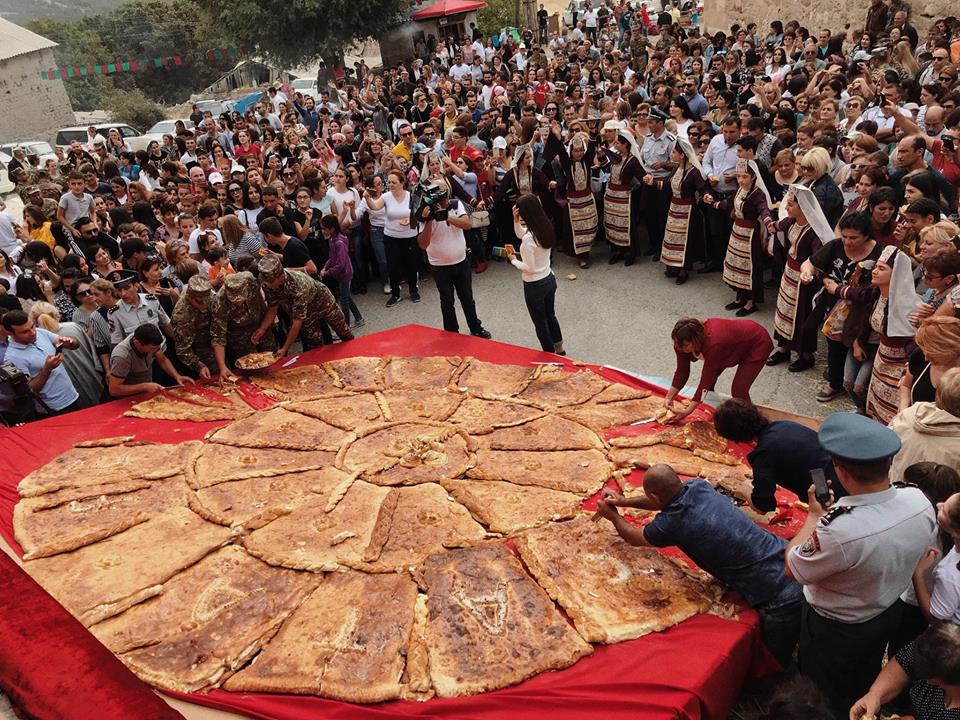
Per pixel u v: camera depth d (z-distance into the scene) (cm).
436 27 3375
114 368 745
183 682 423
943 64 1219
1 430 708
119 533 559
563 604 456
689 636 423
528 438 650
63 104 3678
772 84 1266
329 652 437
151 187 1582
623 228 1100
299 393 758
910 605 409
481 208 1112
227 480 614
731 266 931
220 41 3488
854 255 687
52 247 1084
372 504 571
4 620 162
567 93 1628
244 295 777
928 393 513
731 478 562
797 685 411
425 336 873
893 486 384
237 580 502
